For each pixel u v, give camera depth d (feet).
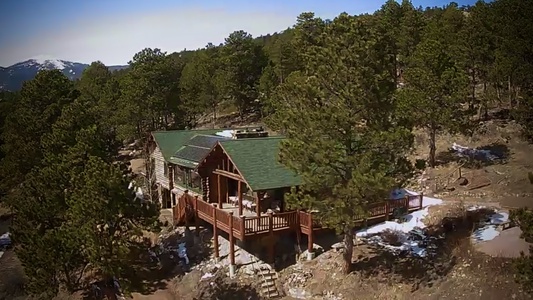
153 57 198.70
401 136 62.49
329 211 66.28
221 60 226.79
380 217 86.38
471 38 132.05
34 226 88.58
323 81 67.72
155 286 87.86
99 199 76.59
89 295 87.25
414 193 101.81
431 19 198.70
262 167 83.15
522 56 108.37
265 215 81.51
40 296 84.99
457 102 103.81
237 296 76.74
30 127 128.98
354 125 65.00
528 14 111.86
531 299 51.83
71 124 114.42
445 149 121.39
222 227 85.81
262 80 192.85
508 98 140.36
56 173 92.99
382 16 201.77
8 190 127.34
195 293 81.66
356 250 78.23
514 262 43.68
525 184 94.38
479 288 57.82
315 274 76.28
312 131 66.23
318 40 70.03
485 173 103.50
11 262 105.91
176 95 202.90
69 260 79.77
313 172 66.59
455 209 84.48
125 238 81.71
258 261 84.28
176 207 106.93
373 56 65.16
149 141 143.54
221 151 93.86
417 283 65.10
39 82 140.26
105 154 103.76
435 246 73.87
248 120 221.25
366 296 67.05
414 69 111.04
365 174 60.85
